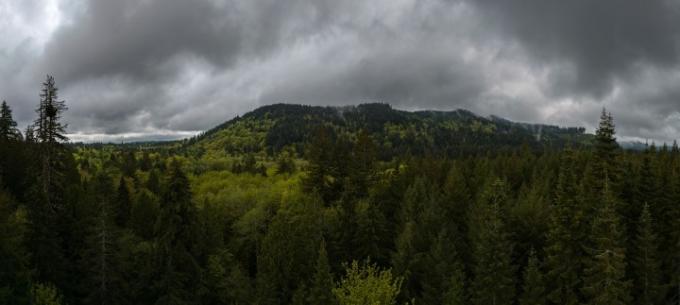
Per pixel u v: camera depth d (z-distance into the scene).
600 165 58.12
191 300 50.28
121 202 75.31
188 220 56.28
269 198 91.81
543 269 55.53
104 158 162.12
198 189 115.12
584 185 57.56
